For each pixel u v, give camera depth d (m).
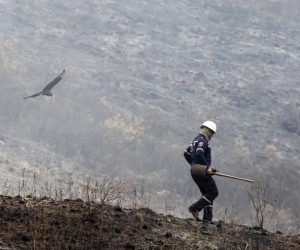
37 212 15.74
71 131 49.78
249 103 70.00
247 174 51.06
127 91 64.88
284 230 41.03
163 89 68.62
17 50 67.31
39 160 44.12
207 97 69.50
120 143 50.09
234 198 44.50
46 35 74.19
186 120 60.69
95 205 16.62
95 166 45.75
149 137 54.00
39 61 66.00
